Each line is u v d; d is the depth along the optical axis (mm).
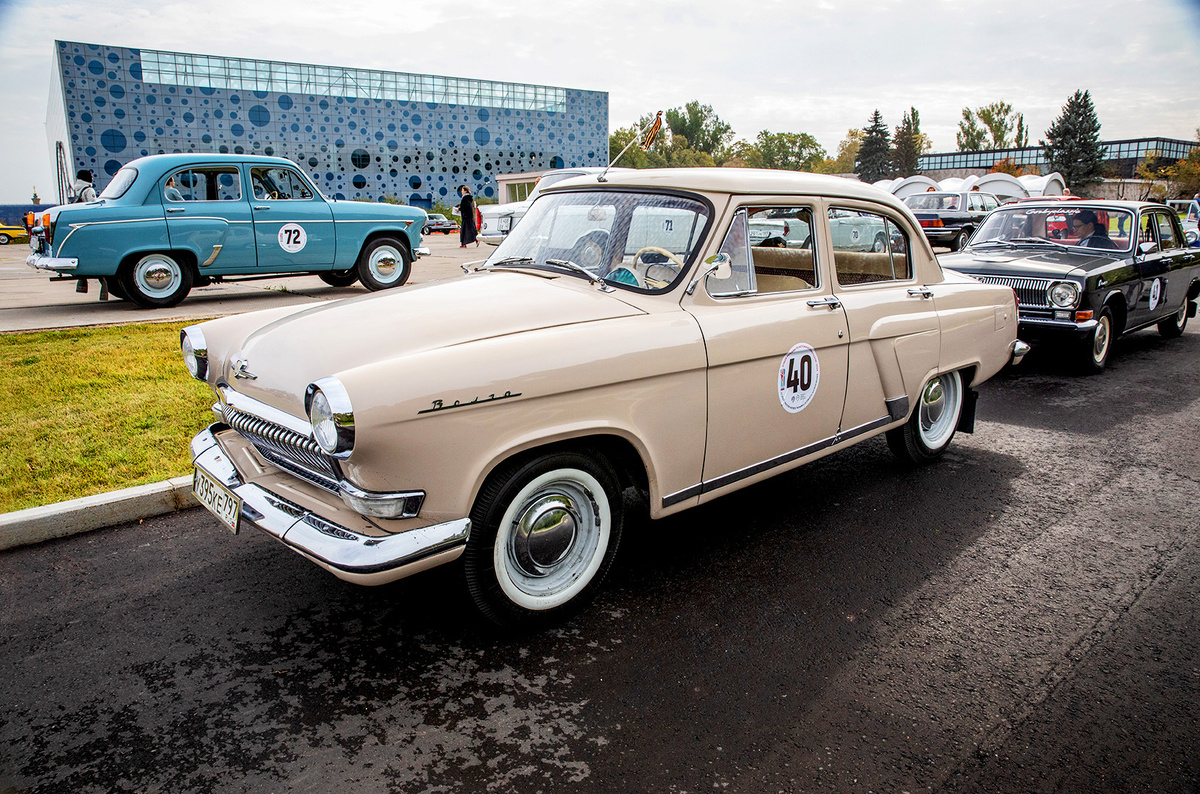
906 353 4055
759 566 3445
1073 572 3447
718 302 3170
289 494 2641
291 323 3004
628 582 3287
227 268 9469
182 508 3953
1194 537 3822
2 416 5062
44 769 2174
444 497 2438
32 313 8883
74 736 2311
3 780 2129
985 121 95250
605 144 73688
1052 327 7109
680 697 2529
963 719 2443
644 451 2910
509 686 2576
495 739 2322
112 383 5816
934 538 3770
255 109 57156
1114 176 69500
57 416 5070
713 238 3146
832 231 3703
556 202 3725
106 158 52750
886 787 2148
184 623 2932
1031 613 3094
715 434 3143
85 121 51688
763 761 2240
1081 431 5617
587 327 2791
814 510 4094
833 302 3611
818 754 2273
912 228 4238
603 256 3268
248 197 9539
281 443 2668
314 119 59531
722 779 2168
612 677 2631
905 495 4320
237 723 2381
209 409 5254
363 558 2316
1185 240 9227
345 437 2254
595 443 2895
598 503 2930
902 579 3350
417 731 2355
